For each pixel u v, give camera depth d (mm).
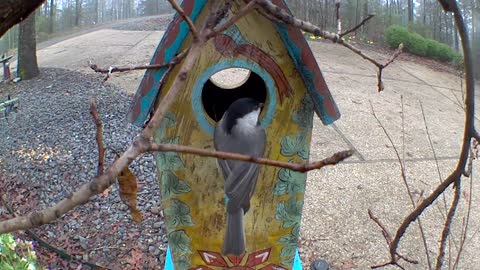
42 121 6965
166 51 2443
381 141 6688
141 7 28984
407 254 4371
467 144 1641
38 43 15016
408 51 13148
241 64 2482
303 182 2703
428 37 15117
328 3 13695
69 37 15578
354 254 4352
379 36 14055
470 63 1592
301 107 2592
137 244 4461
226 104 2943
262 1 1201
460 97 9367
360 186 5461
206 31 1034
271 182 2652
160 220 4766
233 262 2758
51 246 4332
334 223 4785
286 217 2736
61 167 5672
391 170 5867
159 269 4184
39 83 9117
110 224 4715
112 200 5047
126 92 8227
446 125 7559
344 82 9211
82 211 4887
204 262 2768
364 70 10367
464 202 5277
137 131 6508
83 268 4148
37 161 5801
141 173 5492
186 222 2701
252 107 2176
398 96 8750
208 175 2613
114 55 11219
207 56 2453
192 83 2486
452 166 6098
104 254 4344
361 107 7852
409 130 7152
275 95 2539
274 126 2576
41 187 5324
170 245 2789
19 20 1308
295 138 2615
